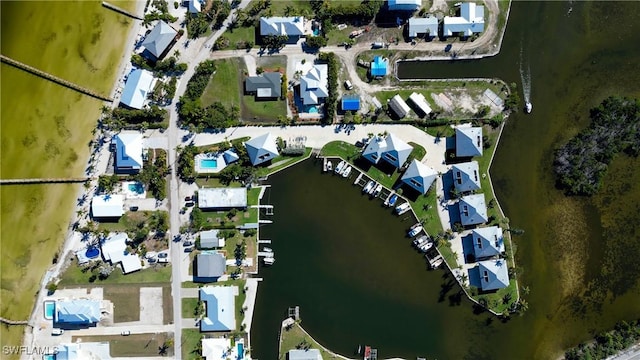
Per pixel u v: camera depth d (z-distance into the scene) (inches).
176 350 2285.9
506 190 2281.0
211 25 2289.6
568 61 2284.7
